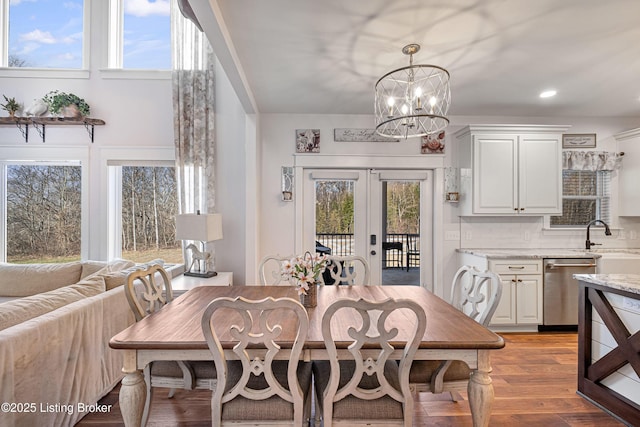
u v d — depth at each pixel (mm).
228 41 2104
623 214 3816
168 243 3881
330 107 3572
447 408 2096
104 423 1890
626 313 1958
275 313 1769
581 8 1844
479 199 3527
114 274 2455
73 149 3734
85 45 3752
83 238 3740
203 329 1265
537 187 3545
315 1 1774
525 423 1946
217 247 3791
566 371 2582
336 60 2463
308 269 1879
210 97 3693
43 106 3613
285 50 2311
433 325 1571
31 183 3762
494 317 3318
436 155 3852
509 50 2326
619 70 2660
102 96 3758
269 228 3814
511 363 2709
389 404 1396
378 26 2018
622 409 1937
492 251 3621
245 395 1356
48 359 1628
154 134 3773
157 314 1720
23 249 3758
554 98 3299
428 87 2986
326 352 1434
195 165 3650
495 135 3539
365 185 3904
